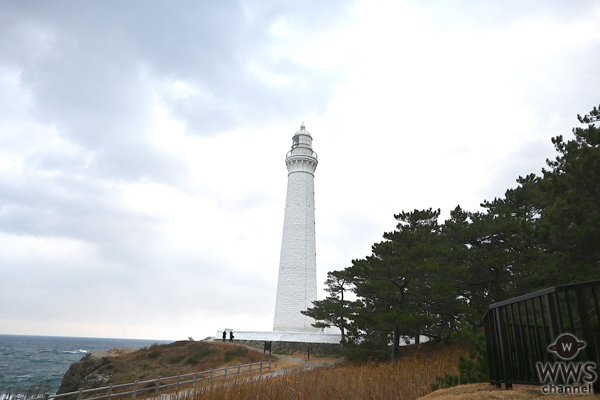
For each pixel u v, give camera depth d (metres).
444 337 31.75
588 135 17.25
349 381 15.66
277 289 62.19
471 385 10.36
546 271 19.39
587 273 17.64
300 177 66.94
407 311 31.75
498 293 30.19
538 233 17.61
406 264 30.77
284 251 63.44
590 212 16.53
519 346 8.30
